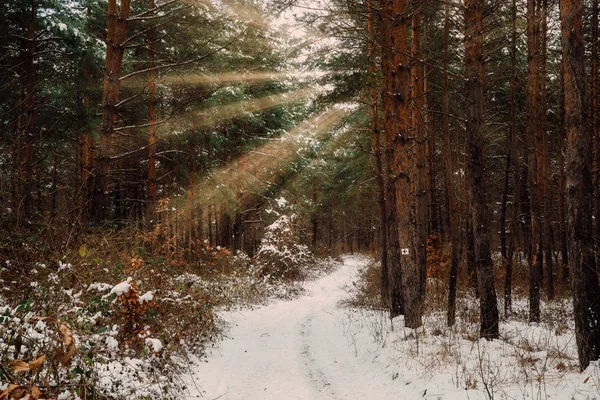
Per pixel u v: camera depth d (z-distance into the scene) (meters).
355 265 36.09
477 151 8.51
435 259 17.25
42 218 8.12
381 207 14.59
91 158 17.97
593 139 13.66
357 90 13.45
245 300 15.39
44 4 13.87
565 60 6.34
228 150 22.66
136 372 4.94
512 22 12.22
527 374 5.99
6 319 3.87
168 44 16.27
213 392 6.17
